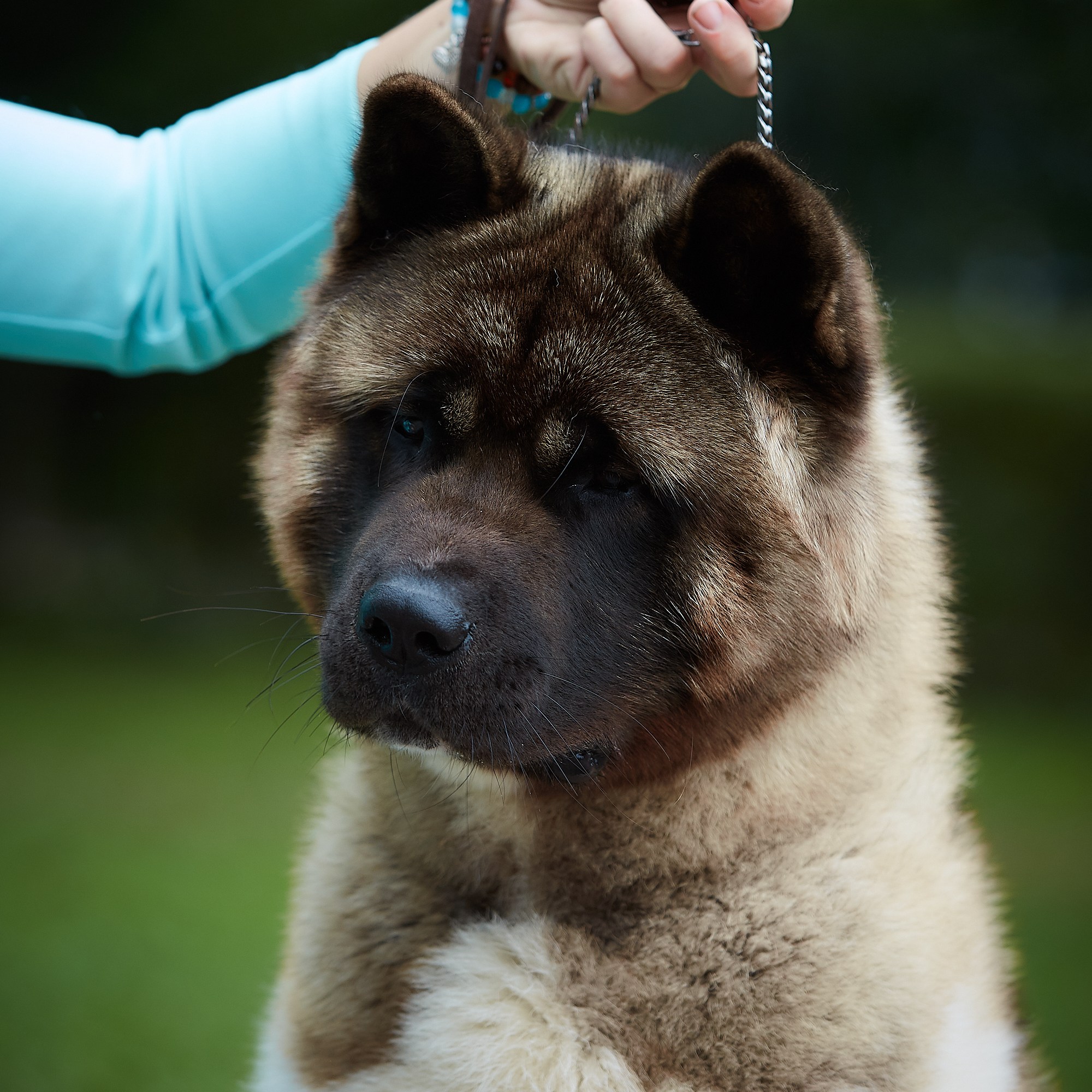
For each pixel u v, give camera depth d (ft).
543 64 11.35
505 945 9.36
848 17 43.50
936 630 10.36
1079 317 63.87
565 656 9.19
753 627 9.23
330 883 10.16
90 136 10.96
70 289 10.66
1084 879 26.27
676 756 9.47
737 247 9.01
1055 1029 19.13
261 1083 10.32
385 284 9.77
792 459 9.24
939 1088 8.95
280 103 11.34
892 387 11.21
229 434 50.34
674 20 11.07
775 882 9.14
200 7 41.47
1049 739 36.99
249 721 35.73
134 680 39.68
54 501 49.96
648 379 9.05
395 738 9.20
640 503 9.27
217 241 11.11
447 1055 9.00
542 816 9.66
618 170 10.14
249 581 48.19
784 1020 8.81
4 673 39.83
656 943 9.11
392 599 8.62
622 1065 8.74
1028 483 45.88
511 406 9.16
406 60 11.53
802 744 9.44
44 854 25.08
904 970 9.00
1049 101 48.19
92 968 19.56
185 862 24.89
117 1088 15.72
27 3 41.04
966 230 57.26
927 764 10.00
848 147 51.55
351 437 9.95
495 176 9.61
